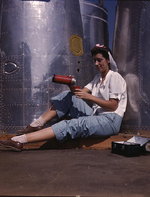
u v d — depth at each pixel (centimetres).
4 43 259
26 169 140
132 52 249
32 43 254
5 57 257
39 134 199
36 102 251
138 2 251
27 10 258
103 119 207
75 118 222
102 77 224
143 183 116
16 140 198
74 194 99
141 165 153
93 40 300
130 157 178
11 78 254
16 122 251
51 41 257
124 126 250
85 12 296
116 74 214
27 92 252
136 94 245
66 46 263
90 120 205
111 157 177
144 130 241
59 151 202
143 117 241
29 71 253
